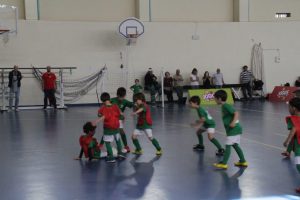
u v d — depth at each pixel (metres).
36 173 5.78
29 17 17.53
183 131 9.60
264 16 20.50
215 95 5.82
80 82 18.28
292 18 20.66
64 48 18.00
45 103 16.53
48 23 17.73
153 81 18.19
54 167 6.13
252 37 20.14
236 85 19.42
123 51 18.73
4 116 13.81
